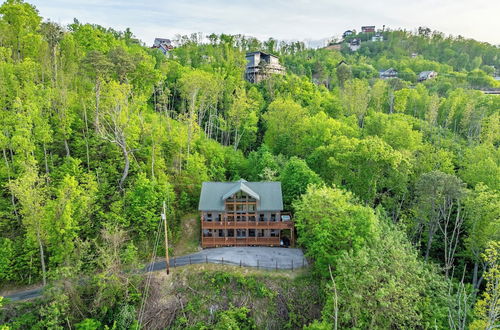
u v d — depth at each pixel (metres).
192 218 50.84
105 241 38.97
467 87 119.00
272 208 45.66
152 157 50.62
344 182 56.34
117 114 49.59
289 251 44.56
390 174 49.00
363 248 32.22
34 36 58.19
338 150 52.34
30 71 49.69
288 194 50.16
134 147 54.47
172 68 90.31
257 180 57.66
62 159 50.38
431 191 43.28
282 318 37.12
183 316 36.94
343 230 36.66
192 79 66.56
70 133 50.72
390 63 170.75
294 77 102.19
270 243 45.69
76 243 38.16
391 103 98.44
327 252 37.53
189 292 38.59
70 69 58.47
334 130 63.25
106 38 79.81
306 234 40.16
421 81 147.25
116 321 34.78
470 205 41.12
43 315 32.34
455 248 44.53
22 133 41.09
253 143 81.88
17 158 41.84
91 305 35.41
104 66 54.75
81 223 41.59
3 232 40.38
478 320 30.36
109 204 45.97
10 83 47.00
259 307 37.59
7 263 36.38
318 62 137.00
